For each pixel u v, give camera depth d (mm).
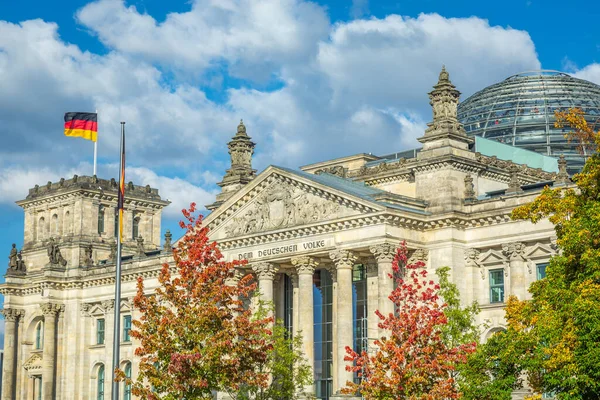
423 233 130750
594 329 81438
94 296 180375
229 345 94938
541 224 123188
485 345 94312
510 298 96250
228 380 96125
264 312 125875
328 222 131375
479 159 137125
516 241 125062
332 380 138125
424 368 93625
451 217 127812
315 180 133750
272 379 132375
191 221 100812
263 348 100500
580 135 97812
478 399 92312
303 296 134375
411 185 138000
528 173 145000
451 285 107250
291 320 144750
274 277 142625
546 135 171250
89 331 181375
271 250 138375
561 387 86000
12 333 187875
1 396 189125
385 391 94562
